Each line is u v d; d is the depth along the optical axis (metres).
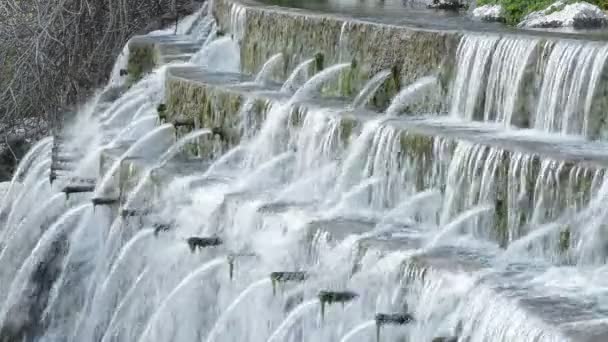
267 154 26.19
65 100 40.12
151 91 33.72
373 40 26.48
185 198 25.36
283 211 22.73
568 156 19.11
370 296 19.62
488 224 20.05
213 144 28.36
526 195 19.39
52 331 29.22
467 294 17.67
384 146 22.59
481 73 23.38
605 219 18.00
